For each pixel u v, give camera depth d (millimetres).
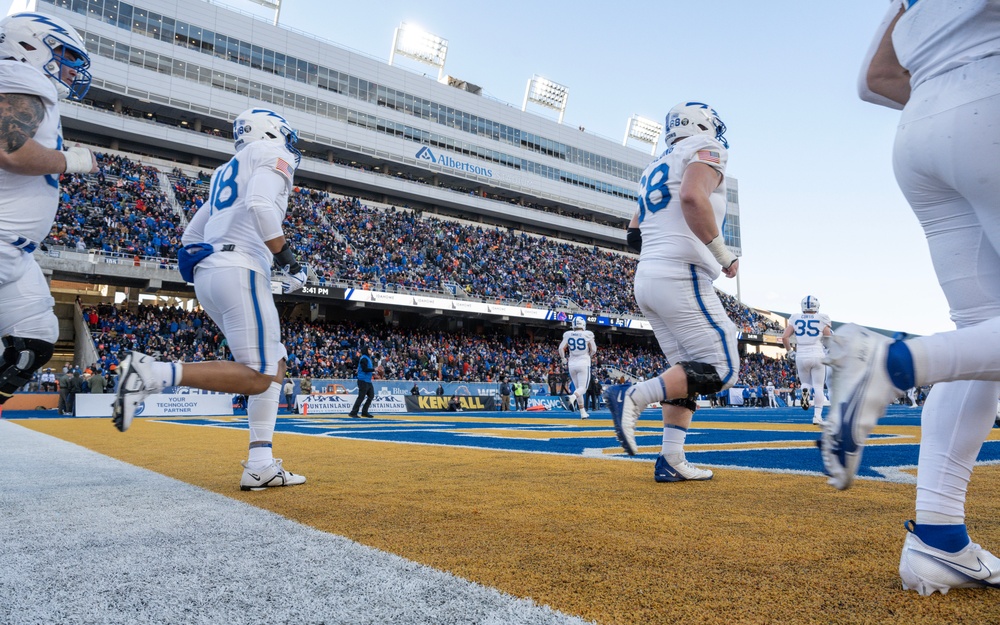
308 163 34969
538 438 6875
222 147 31906
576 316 13188
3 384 2584
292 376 23500
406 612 1249
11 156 2342
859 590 1403
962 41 1392
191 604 1300
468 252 37094
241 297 2900
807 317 9859
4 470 3760
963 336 1292
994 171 1322
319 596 1348
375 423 11805
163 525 2088
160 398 17266
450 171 41344
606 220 50031
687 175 3008
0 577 1495
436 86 41469
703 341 3160
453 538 1898
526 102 49500
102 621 1207
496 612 1247
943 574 1367
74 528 2043
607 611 1258
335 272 28969
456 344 32156
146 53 31234
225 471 3689
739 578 1484
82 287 28766
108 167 28016
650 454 4711
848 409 1345
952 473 1426
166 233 26250
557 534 1948
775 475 3389
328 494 2775
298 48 36344
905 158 1554
